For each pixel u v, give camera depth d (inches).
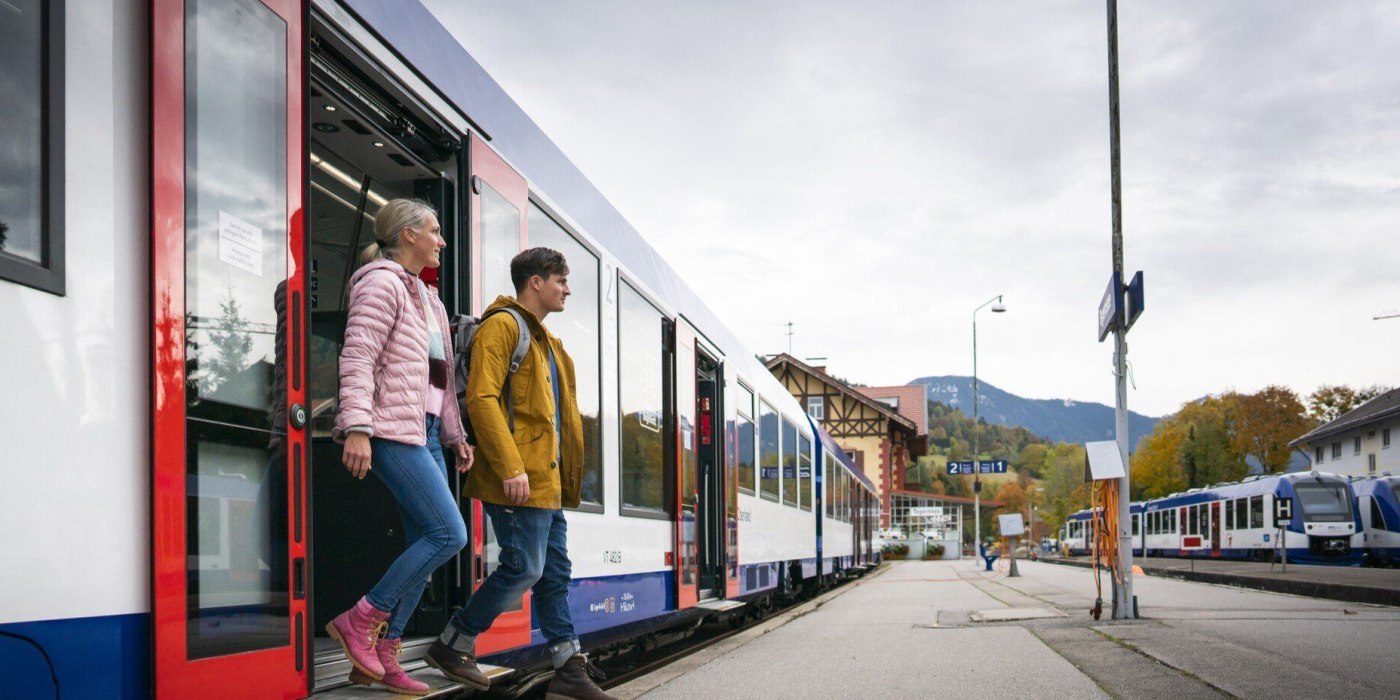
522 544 198.4
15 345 111.6
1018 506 5251.0
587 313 294.5
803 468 743.7
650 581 348.2
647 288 362.3
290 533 152.9
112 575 121.6
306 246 162.6
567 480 210.5
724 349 494.0
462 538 176.4
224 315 142.3
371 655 172.7
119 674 121.8
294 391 156.9
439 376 185.0
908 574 1307.8
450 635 195.3
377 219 181.6
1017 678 290.5
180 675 129.4
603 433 302.2
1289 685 265.1
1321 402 3464.6
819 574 809.5
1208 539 1804.9
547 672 290.2
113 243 125.3
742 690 279.4
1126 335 461.4
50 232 116.5
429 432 183.0
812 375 2443.4
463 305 215.5
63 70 119.6
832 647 382.3
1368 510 1482.5
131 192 128.6
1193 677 281.4
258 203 151.4
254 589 144.5
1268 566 1355.8
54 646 113.7
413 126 208.1
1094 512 477.4
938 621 485.4
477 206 223.0
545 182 269.1
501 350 196.7
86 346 120.3
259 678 144.2
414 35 203.0
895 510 2802.7
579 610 276.2
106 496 121.6
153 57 132.0
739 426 518.3
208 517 136.3
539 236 260.8
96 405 121.1
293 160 160.6
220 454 139.5
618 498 314.7
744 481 523.8
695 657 357.4
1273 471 3410.4
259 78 153.2
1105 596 669.3
